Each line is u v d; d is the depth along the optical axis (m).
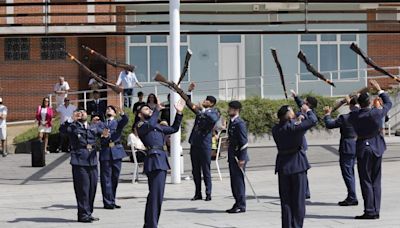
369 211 13.97
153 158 12.77
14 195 18.25
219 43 34.53
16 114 34.31
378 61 35.38
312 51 35.03
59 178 21.53
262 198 16.91
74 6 32.72
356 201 15.63
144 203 16.52
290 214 12.39
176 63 19.72
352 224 13.46
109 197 15.77
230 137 15.12
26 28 32.50
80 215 14.25
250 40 34.72
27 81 34.31
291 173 12.30
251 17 34.28
